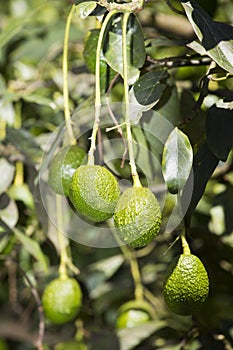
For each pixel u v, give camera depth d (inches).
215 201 77.3
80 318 90.5
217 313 79.7
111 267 91.3
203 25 57.8
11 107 85.0
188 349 77.7
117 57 60.4
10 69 99.7
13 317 100.3
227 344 72.4
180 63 65.4
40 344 77.0
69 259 81.4
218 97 69.2
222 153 59.6
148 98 59.2
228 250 77.8
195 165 60.8
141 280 90.7
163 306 89.5
